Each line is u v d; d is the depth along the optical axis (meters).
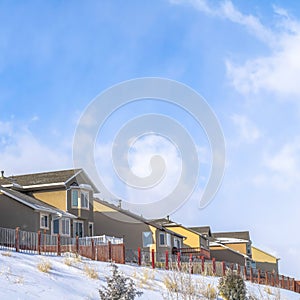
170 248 52.91
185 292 16.09
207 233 71.38
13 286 15.48
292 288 39.31
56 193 45.41
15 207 40.50
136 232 51.16
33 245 26.72
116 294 14.21
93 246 27.53
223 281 20.70
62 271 19.64
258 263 86.56
